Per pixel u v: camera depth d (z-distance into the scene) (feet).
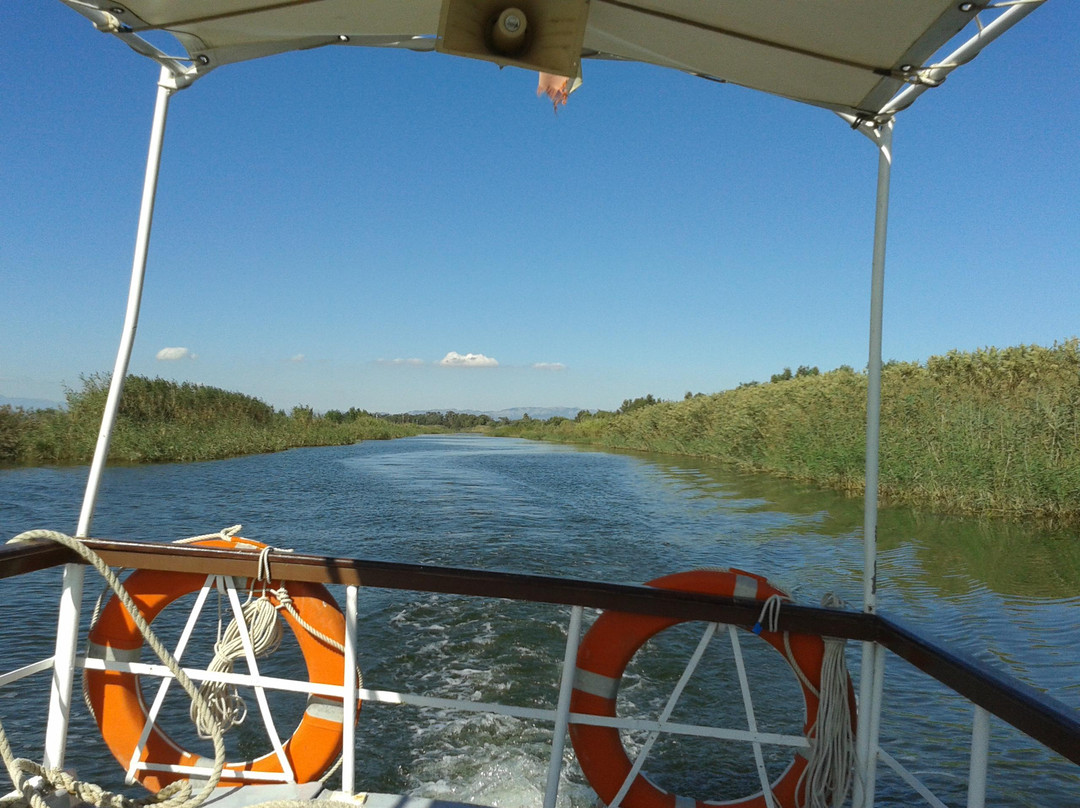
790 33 6.57
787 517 41.93
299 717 14.37
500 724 14.19
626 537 35.29
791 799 8.10
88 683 8.66
